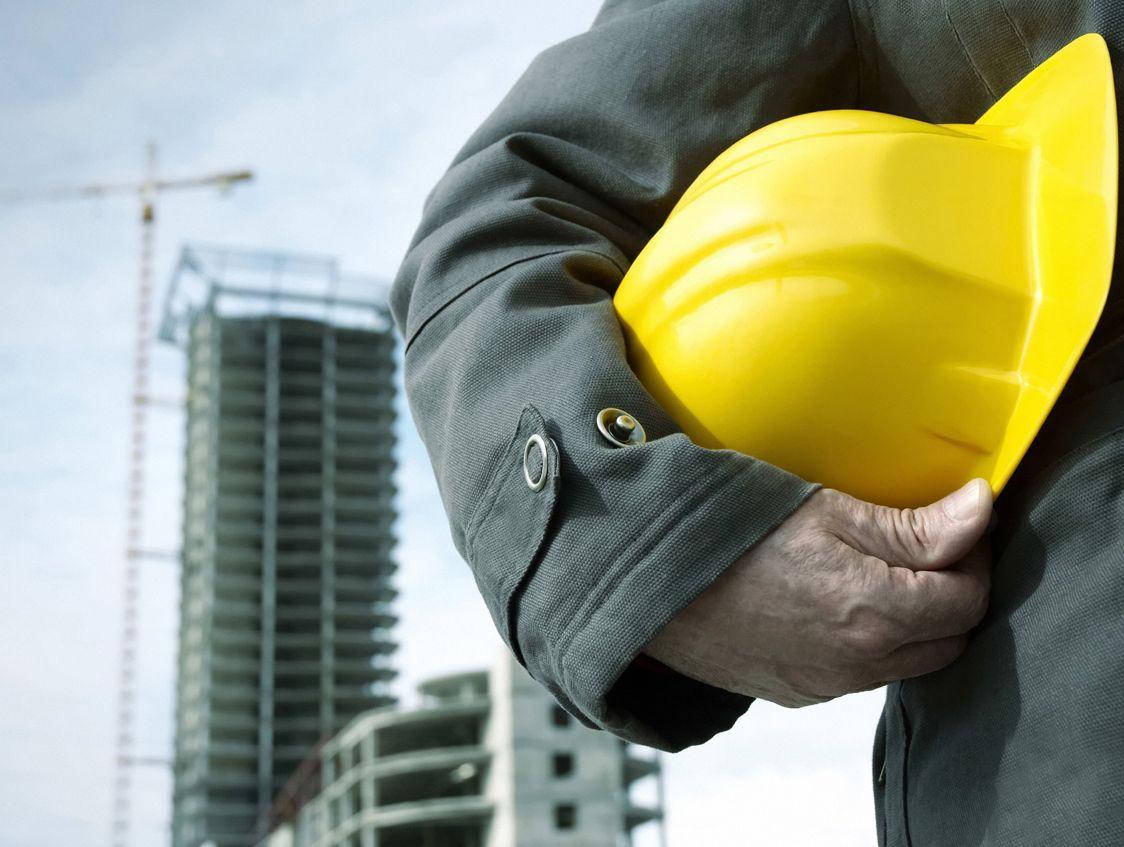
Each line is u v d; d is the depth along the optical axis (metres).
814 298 1.00
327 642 154.75
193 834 142.88
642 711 1.09
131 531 155.12
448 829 97.00
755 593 0.93
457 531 1.08
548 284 1.11
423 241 1.26
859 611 0.92
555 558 0.96
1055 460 0.97
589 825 93.56
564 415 1.00
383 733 102.38
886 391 0.99
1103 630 0.88
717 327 1.03
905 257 1.00
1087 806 0.84
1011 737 0.91
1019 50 1.13
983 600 0.95
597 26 1.32
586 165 1.24
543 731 96.00
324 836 107.12
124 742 150.00
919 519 0.96
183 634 155.25
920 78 1.22
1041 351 0.99
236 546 157.12
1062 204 1.02
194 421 163.38
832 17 1.24
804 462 1.01
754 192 1.05
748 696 1.09
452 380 1.10
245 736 148.62
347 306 173.25
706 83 1.22
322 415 165.12
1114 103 1.02
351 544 159.88
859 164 1.04
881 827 1.18
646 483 0.94
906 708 1.05
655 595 0.92
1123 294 1.01
